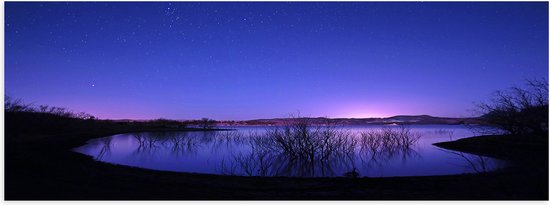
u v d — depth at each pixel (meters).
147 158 19.86
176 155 21.33
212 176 12.62
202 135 40.81
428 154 21.34
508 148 19.56
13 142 11.90
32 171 9.88
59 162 12.57
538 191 8.64
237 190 9.77
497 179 10.55
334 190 10.02
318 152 19.58
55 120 31.23
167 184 10.27
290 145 19.42
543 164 12.52
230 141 29.78
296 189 10.16
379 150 23.45
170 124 64.88
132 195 8.00
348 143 23.78
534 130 19.19
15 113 13.48
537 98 18.80
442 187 10.31
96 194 7.82
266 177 12.60
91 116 49.62
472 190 9.42
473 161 17.61
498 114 20.42
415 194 9.03
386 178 12.06
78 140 27.33
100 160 17.39
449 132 48.97
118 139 33.38
